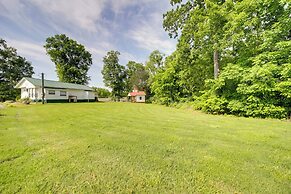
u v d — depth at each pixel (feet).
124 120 26.91
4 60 114.32
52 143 14.06
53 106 57.11
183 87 67.15
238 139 15.65
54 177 8.34
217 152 12.09
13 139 15.29
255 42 35.50
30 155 11.28
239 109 34.99
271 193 7.05
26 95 87.76
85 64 150.61
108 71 147.33
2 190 7.20
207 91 44.50
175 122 25.36
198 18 41.93
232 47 38.86
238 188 7.43
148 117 31.14
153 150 12.44
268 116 32.17
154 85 83.30
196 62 53.93
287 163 10.16
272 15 32.53
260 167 9.58
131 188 7.45
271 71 29.84
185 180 8.12
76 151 12.10
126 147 13.09
